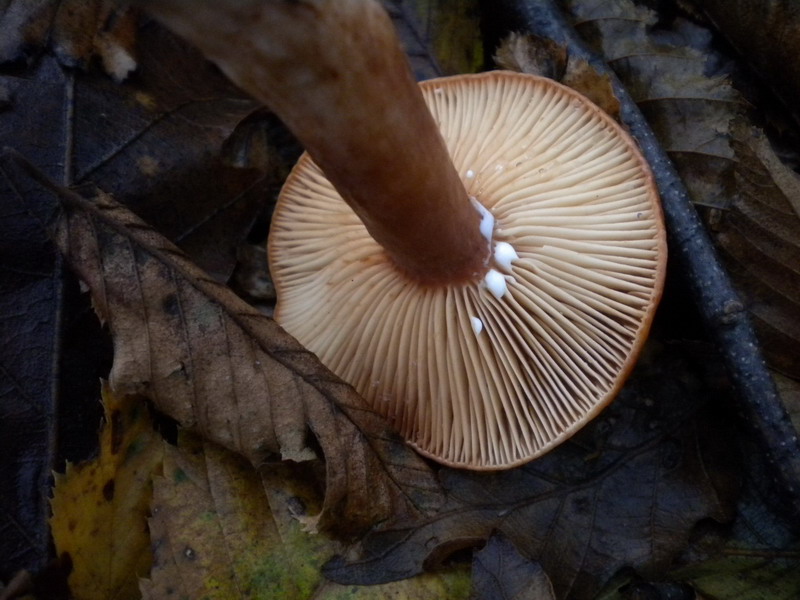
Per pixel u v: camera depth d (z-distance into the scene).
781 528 0.09
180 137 0.10
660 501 0.09
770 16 0.10
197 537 0.09
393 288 0.09
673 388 0.10
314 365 0.09
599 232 0.09
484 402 0.09
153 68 0.11
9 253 0.09
